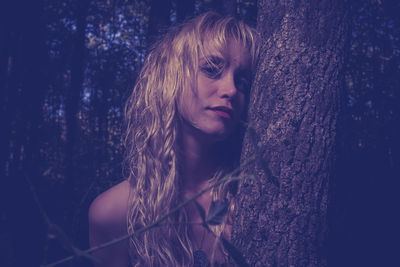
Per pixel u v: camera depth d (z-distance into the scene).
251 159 0.62
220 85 1.29
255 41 1.35
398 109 8.08
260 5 1.33
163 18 5.38
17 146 8.04
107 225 1.51
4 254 0.62
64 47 9.36
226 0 3.57
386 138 7.55
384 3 8.57
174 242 1.37
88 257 0.60
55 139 9.04
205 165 1.43
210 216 0.61
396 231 4.67
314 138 1.14
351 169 6.23
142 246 1.40
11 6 8.02
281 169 1.13
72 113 8.86
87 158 8.93
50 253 4.82
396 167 6.81
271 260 1.12
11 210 6.61
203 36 1.33
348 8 1.23
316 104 1.15
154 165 1.43
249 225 1.16
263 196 1.14
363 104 8.27
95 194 5.95
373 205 5.45
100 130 9.17
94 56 9.72
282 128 1.15
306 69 1.17
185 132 1.40
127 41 9.93
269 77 1.20
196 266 1.34
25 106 8.30
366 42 8.78
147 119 1.48
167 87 1.40
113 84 9.47
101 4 9.79
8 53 8.05
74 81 9.05
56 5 9.14
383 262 3.99
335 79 1.18
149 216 1.39
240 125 1.39
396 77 8.39
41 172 8.38
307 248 1.11
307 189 1.12
